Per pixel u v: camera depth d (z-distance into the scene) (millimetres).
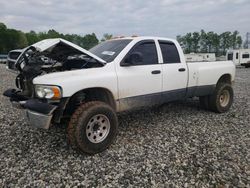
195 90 5605
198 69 5594
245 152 3869
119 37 5137
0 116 5844
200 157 3689
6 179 3105
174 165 3445
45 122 3463
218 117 5891
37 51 3814
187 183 3018
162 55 4973
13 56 7676
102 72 3980
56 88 3455
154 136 4566
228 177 3139
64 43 3764
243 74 21094
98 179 3115
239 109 6734
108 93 4109
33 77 3982
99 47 4984
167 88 4965
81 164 3488
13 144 4191
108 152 3869
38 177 3156
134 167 3398
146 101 4637
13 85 10961
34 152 3881
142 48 4684
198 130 4922
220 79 6316
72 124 3588
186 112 6324
